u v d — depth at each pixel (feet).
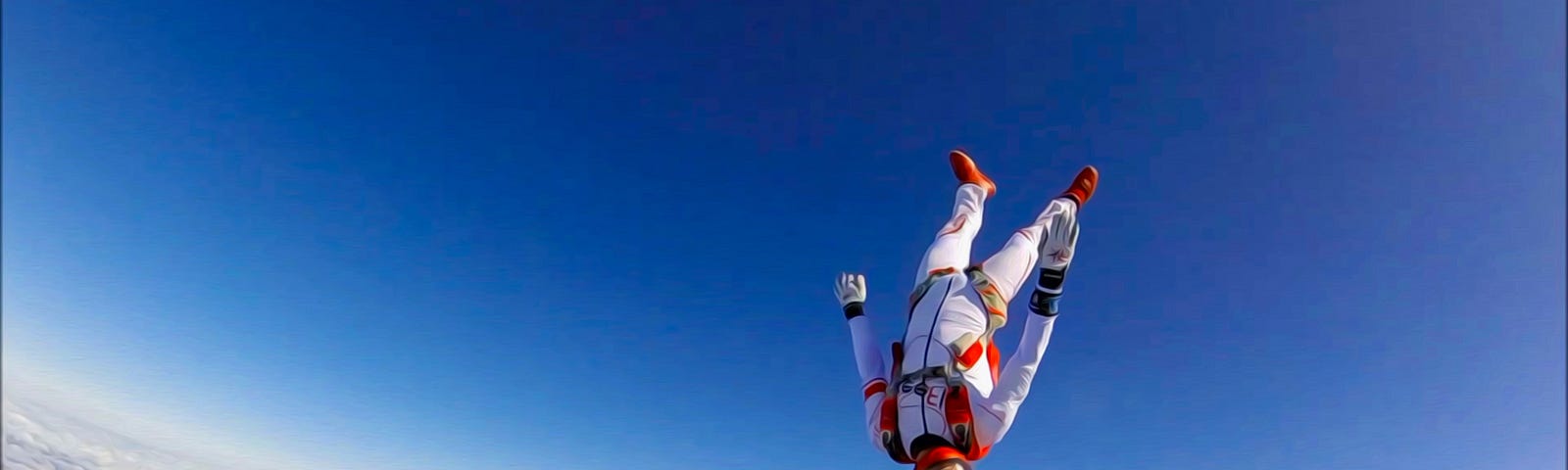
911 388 12.68
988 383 13.53
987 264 14.98
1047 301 11.73
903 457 12.41
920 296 14.76
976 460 12.17
